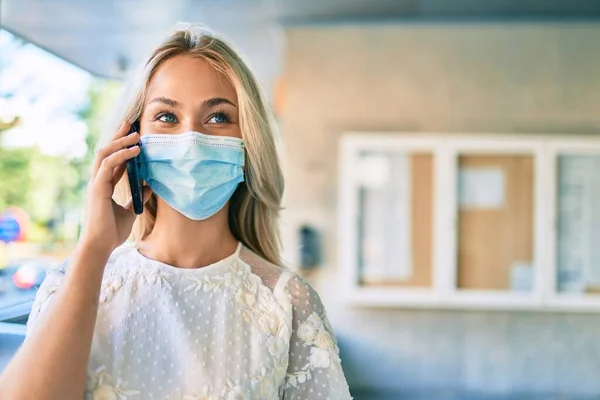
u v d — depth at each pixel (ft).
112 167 3.43
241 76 3.77
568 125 16.28
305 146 16.53
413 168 16.22
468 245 16.22
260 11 14.89
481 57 16.40
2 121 9.72
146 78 3.71
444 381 16.28
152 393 3.35
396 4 14.79
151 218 4.17
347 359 16.30
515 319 16.29
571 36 16.30
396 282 16.22
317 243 16.40
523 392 16.15
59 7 12.03
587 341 16.16
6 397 3.00
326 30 16.48
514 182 16.14
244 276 3.76
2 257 8.86
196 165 3.59
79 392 3.11
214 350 3.47
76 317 3.15
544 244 16.02
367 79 16.52
